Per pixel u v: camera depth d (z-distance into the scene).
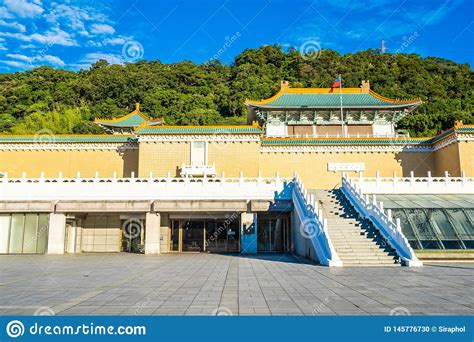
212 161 36.25
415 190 31.03
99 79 111.19
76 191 30.27
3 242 29.88
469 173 33.97
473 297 10.12
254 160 36.44
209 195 30.34
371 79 100.12
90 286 12.38
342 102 48.22
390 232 21.44
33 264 20.80
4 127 85.12
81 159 39.41
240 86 112.12
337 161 38.56
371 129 48.41
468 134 34.59
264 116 48.84
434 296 10.29
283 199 30.14
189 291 11.25
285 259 23.67
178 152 36.34
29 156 39.38
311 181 38.06
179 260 23.42
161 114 102.56
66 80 115.81
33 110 96.19
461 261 20.59
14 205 29.48
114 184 30.41
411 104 45.50
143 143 36.47
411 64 108.50
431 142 38.81
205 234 32.50
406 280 13.55
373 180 31.39
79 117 95.81
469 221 24.70
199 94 115.25
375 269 17.44
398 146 38.97
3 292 11.21
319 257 20.86
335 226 23.62
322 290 11.36
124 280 13.86
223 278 14.31
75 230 32.19
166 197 30.30
